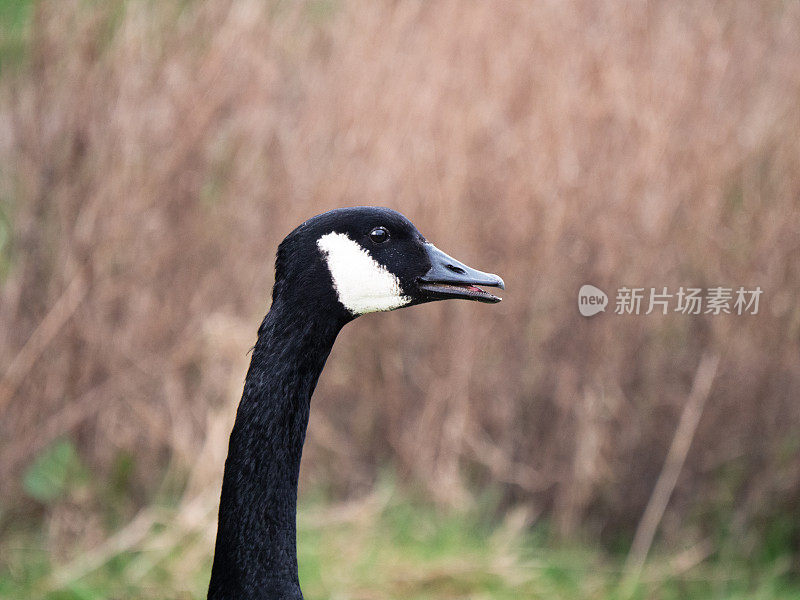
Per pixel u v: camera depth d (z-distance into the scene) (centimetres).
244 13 1052
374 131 1070
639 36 1070
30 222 1000
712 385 1061
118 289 1011
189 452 1019
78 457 1032
